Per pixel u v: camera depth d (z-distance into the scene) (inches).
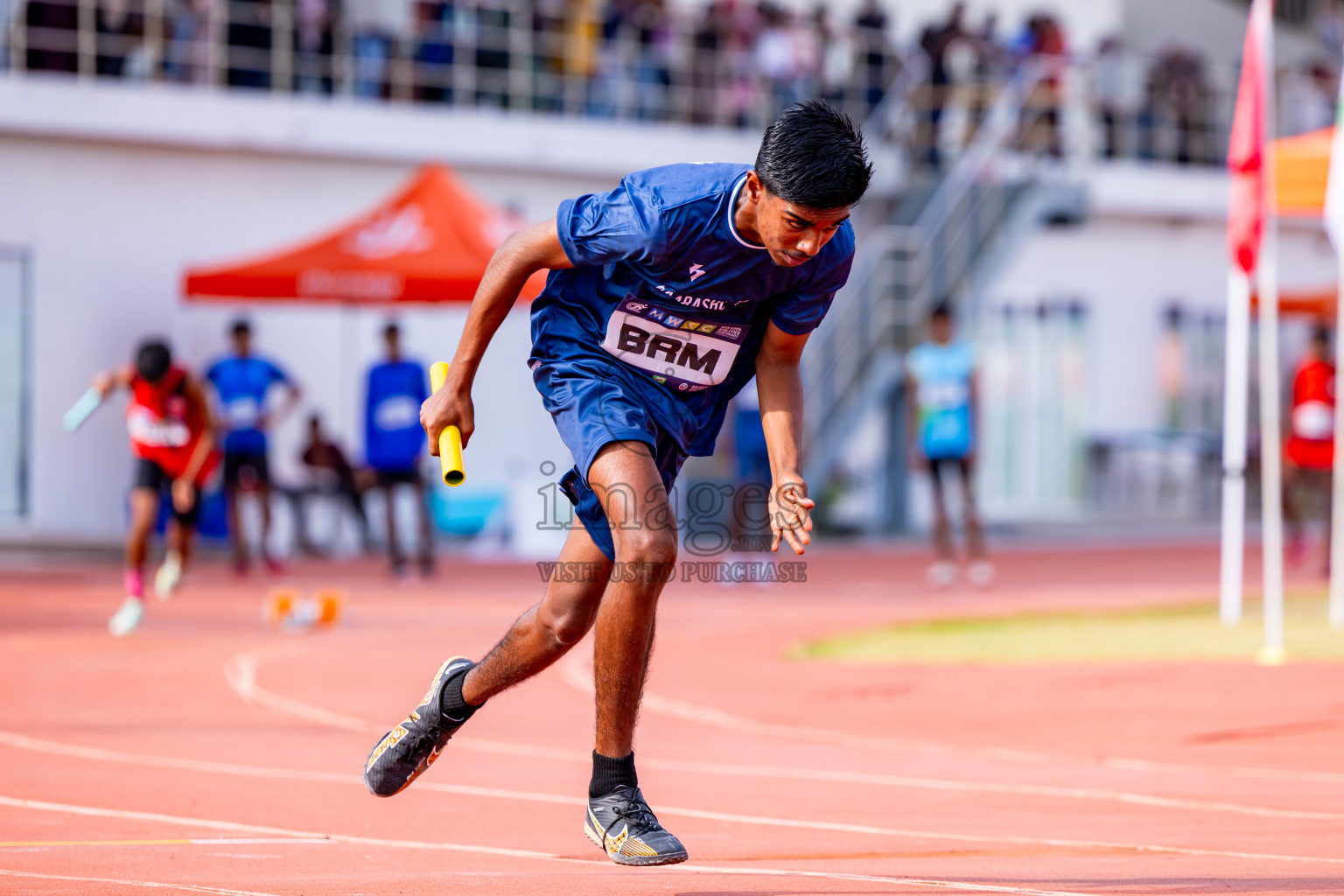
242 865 464.4
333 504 2257.6
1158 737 788.0
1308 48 3484.3
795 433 452.8
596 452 415.8
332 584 1734.7
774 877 449.7
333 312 2329.0
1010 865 470.6
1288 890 425.7
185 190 2239.2
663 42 2549.2
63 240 2177.7
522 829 542.0
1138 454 2992.1
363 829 539.2
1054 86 2635.3
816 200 387.2
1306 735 780.6
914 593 1688.0
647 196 420.5
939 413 1740.9
